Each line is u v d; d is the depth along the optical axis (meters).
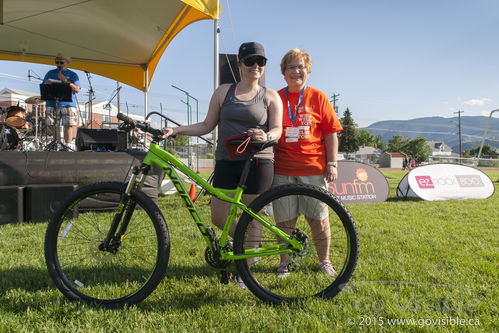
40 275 2.43
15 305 1.96
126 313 1.86
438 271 2.51
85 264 2.24
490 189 7.68
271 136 2.12
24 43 8.15
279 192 2.10
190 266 2.66
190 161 12.75
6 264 2.65
